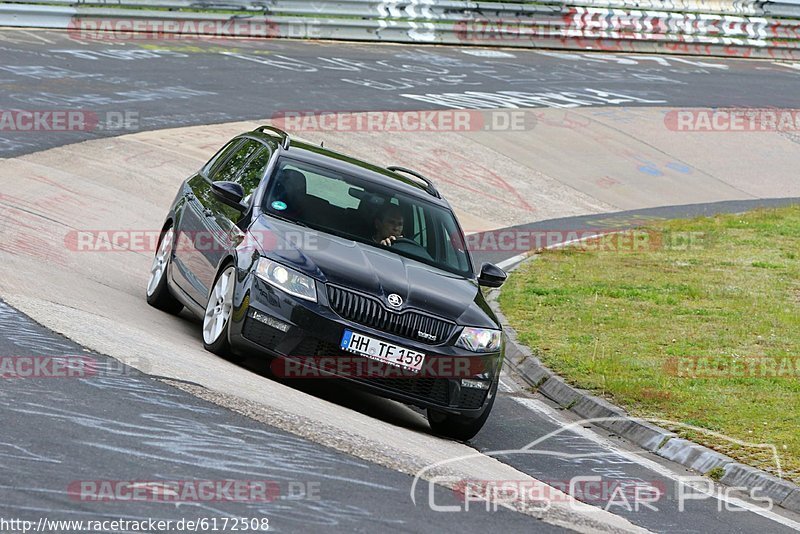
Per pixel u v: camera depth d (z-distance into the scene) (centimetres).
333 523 1814
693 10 13812
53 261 3703
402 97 8956
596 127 9381
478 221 6662
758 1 14125
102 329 2825
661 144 9388
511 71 11025
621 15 13175
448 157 7775
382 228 3080
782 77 13062
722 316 4656
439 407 2783
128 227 4666
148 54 8719
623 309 4712
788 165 9594
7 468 1800
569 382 3603
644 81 11644
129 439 2038
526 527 2019
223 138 6719
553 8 12731
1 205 4356
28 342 2538
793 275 5697
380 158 7350
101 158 5750
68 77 7438
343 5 11062
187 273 3253
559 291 5000
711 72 12762
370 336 2714
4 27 8800
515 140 8538
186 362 2677
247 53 9531
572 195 7706
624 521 2266
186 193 3556
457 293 2928
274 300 2727
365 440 2402
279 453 2145
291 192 3092
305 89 8538
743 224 7081
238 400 2423
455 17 11969
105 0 9281
